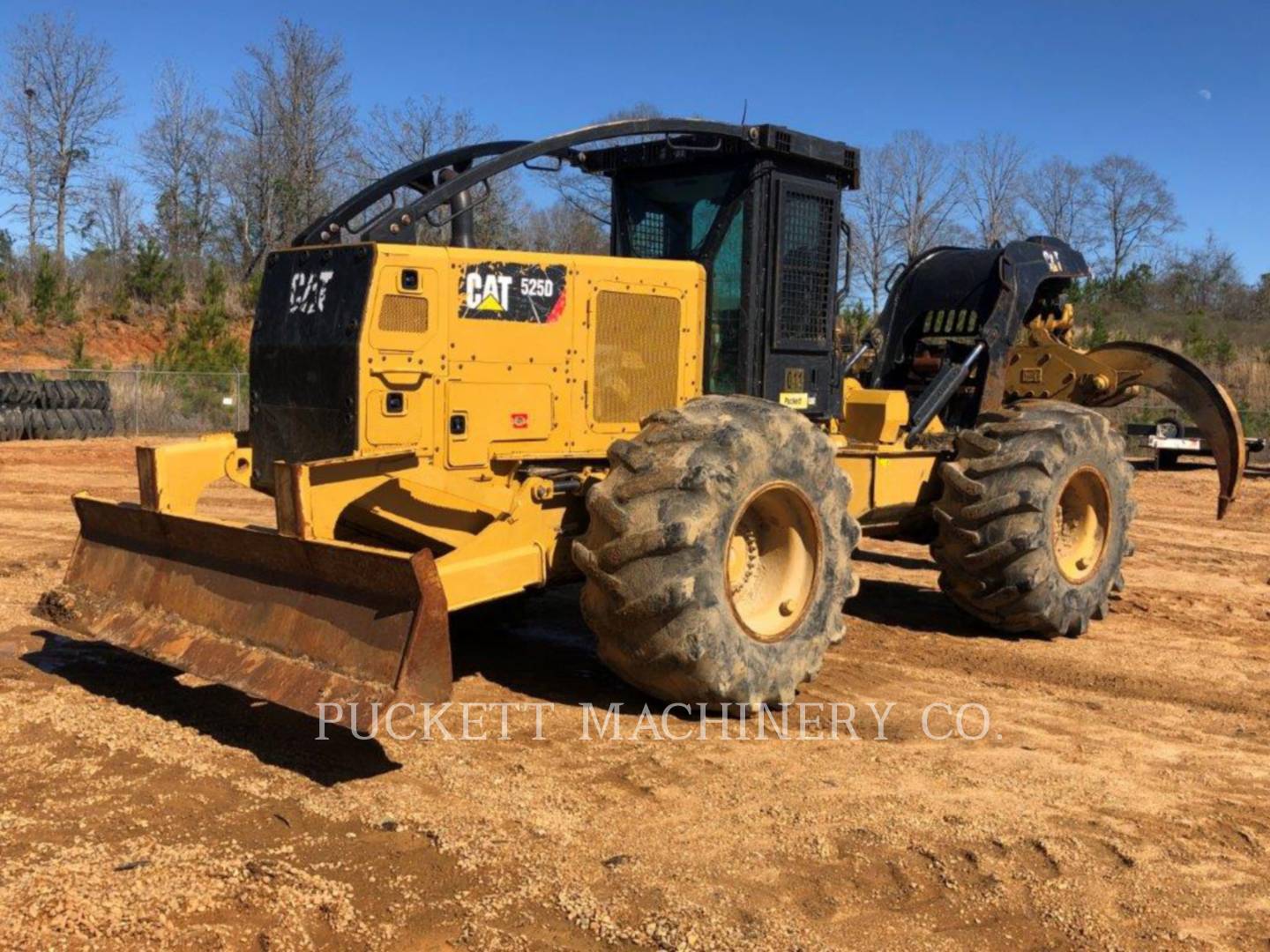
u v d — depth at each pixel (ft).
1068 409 24.22
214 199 148.66
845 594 18.43
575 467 18.93
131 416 73.10
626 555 15.92
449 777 14.78
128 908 11.12
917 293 27.30
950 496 23.17
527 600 24.82
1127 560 34.27
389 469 16.74
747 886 12.09
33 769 14.75
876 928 11.33
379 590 14.73
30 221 138.92
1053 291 29.12
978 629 24.50
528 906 11.51
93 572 18.89
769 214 20.17
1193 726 18.24
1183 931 11.50
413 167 19.61
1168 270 166.50
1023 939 11.25
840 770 15.43
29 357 98.17
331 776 14.73
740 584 17.58
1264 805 14.83
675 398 19.90
